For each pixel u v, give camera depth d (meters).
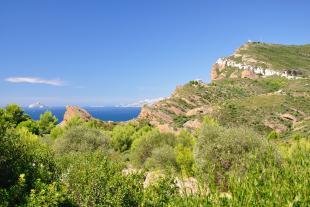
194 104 158.75
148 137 41.12
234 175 5.54
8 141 11.91
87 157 15.24
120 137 55.50
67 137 34.25
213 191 5.30
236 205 4.97
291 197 4.88
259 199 4.98
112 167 13.67
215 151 19.44
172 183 9.80
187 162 26.59
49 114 88.88
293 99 128.88
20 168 11.43
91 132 35.66
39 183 10.15
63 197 10.27
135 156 37.75
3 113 72.31
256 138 19.91
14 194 9.87
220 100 168.88
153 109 141.12
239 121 108.94
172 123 114.56
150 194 9.98
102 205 11.03
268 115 114.19
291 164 5.84
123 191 11.12
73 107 106.56
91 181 11.73
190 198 5.53
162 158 31.38
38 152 14.11
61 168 14.12
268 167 5.66
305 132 92.81
